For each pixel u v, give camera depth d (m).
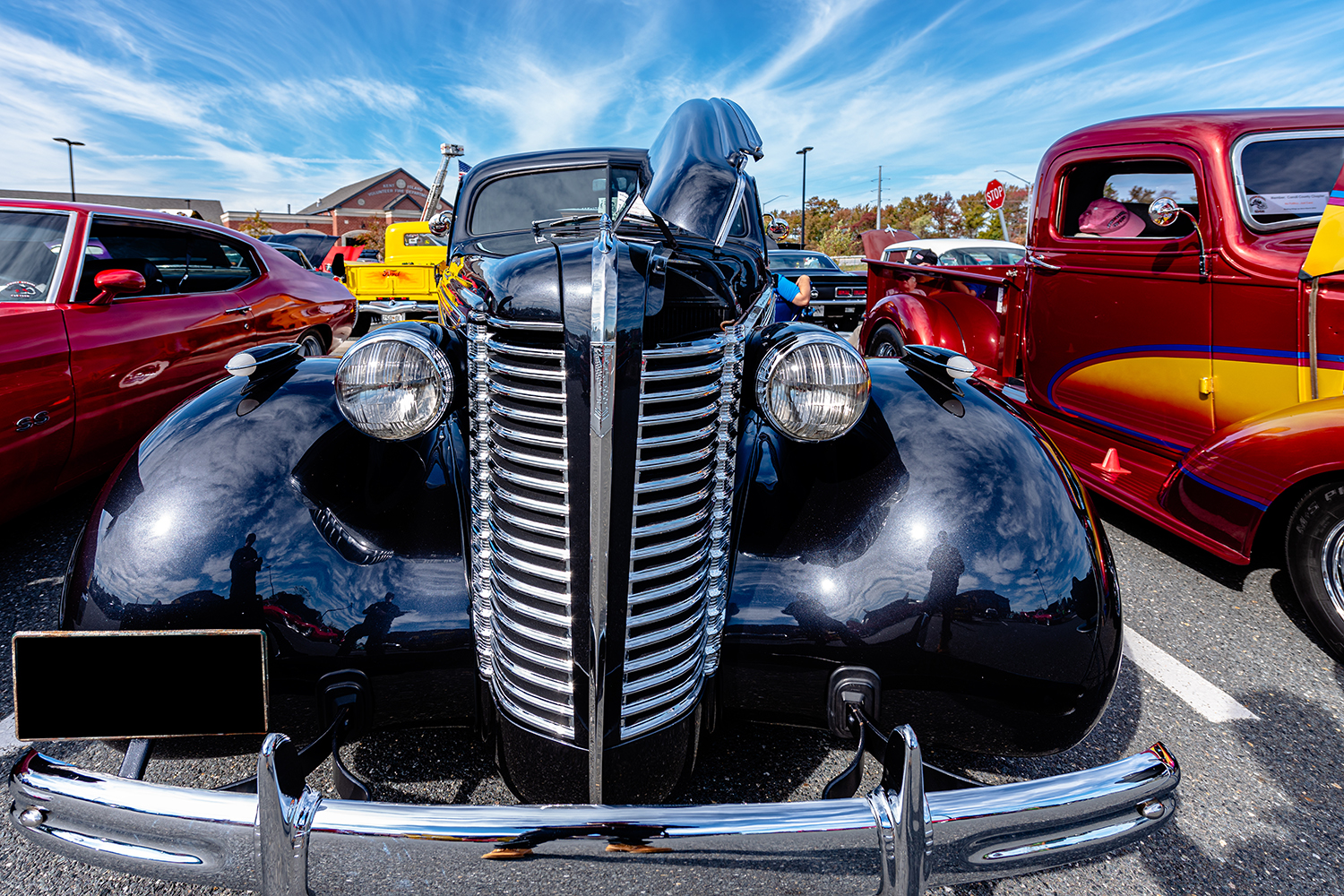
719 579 1.60
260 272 5.21
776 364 1.59
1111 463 3.76
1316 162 3.23
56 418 3.34
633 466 1.37
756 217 3.00
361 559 1.63
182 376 4.21
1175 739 2.28
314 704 1.57
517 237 3.29
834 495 1.74
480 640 1.59
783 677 1.66
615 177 3.34
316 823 1.19
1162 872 1.80
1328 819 1.97
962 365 1.93
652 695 1.47
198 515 1.56
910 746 1.21
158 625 1.48
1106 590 1.63
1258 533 3.14
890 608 1.59
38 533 3.57
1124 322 3.66
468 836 1.18
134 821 1.24
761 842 1.20
